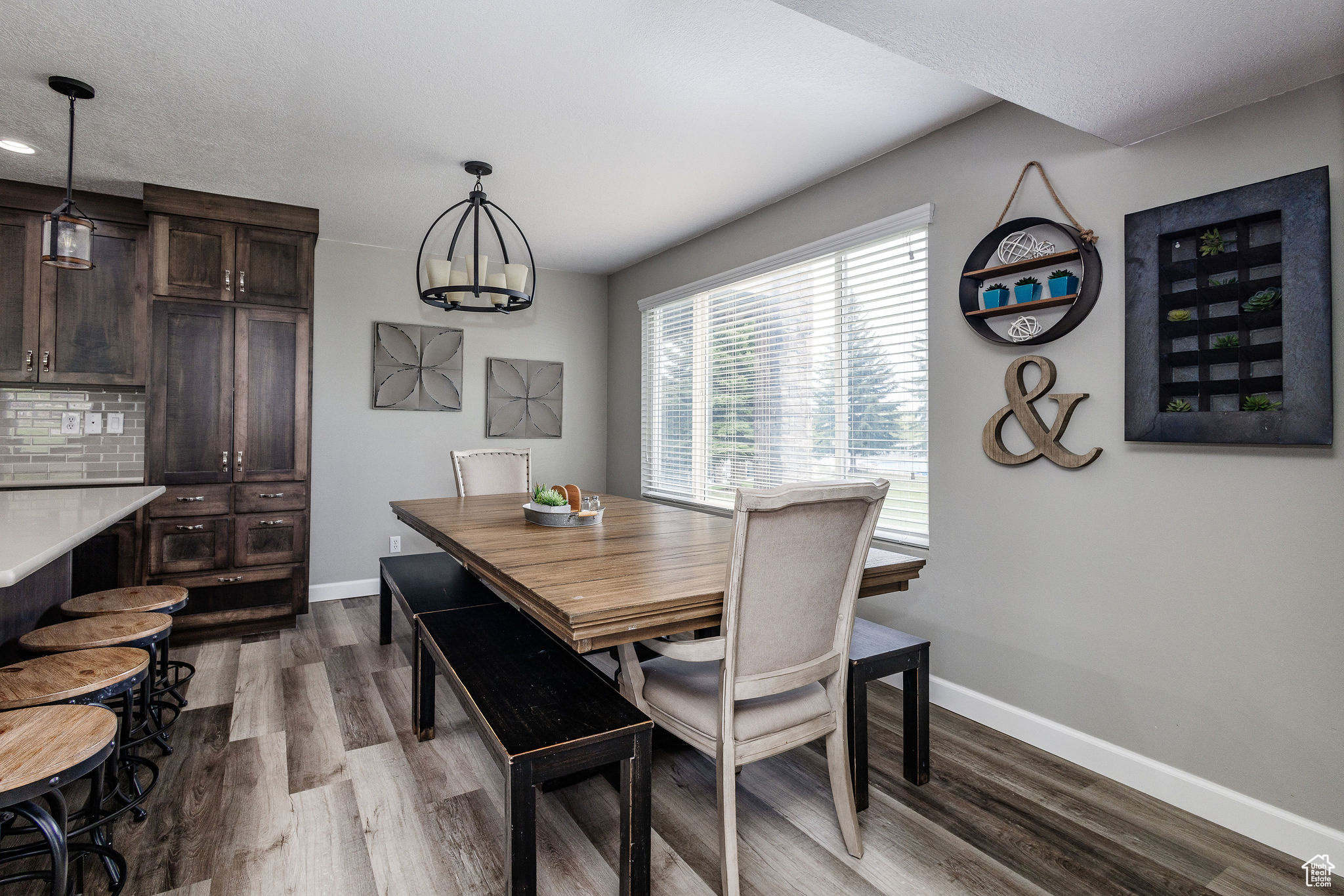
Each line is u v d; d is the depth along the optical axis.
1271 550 1.80
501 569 1.76
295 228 3.62
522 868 1.34
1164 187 2.00
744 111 2.48
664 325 4.53
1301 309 1.70
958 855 1.73
